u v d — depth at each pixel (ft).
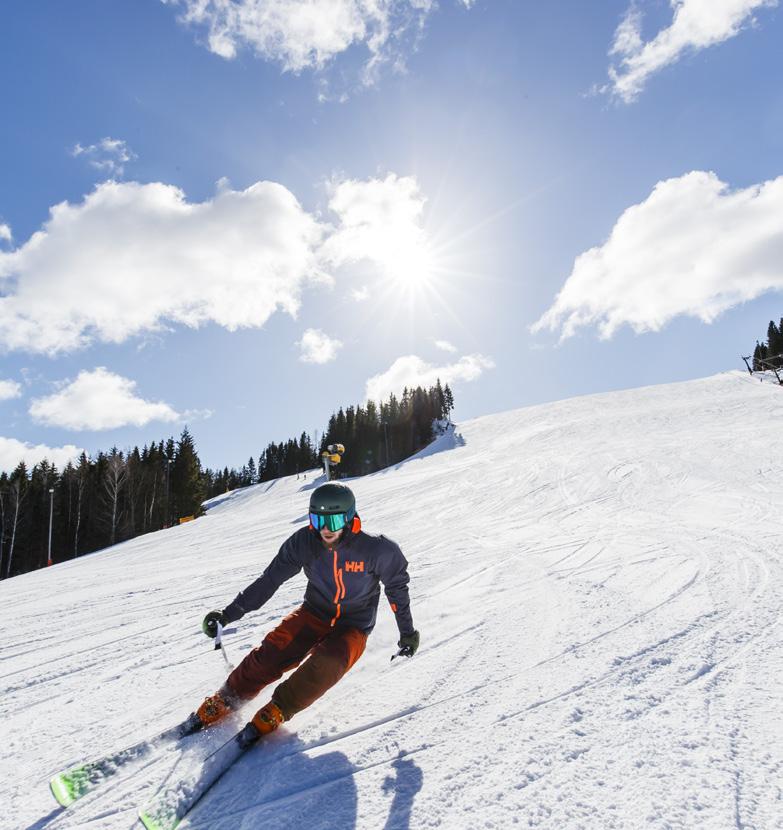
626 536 20.98
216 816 5.77
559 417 110.01
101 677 10.80
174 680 10.22
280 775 6.44
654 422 72.38
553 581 14.97
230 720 7.96
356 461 205.26
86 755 7.52
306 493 102.94
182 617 16.17
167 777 6.65
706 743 6.26
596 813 5.26
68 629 16.11
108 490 135.13
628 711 7.14
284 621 8.68
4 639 15.53
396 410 214.69
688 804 5.27
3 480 142.61
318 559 8.39
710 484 32.48
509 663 9.24
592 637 10.10
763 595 11.67
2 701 9.90
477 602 13.57
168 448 170.91
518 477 48.75
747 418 63.21
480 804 5.55
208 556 34.83
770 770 5.68
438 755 6.56
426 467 78.54
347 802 5.80
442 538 26.43
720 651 8.87
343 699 8.40
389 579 8.45
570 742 6.53
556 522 27.48
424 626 11.93
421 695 8.30
